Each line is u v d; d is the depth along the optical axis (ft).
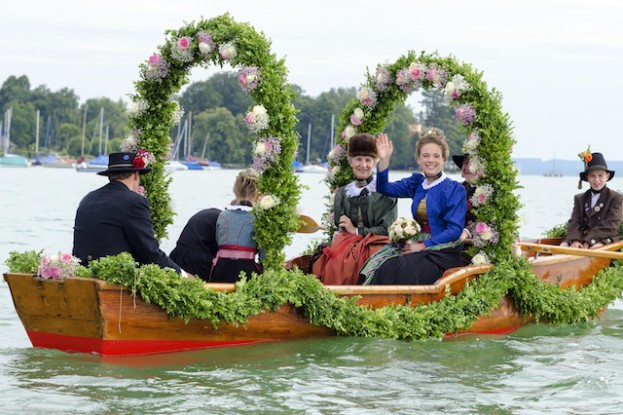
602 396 27.09
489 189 36.86
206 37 33.71
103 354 29.19
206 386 26.96
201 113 396.37
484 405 26.00
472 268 36.32
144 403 25.30
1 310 38.65
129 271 28.60
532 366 30.78
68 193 149.28
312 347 31.81
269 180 32.86
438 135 36.58
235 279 32.81
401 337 33.78
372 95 40.57
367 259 35.94
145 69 35.83
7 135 449.48
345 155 41.09
